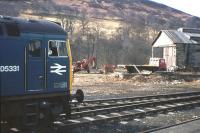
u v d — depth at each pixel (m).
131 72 49.84
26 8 149.75
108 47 91.69
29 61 13.08
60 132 14.04
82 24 124.00
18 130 13.30
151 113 18.73
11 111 12.55
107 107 19.58
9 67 12.41
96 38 100.50
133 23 148.00
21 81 12.79
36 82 13.32
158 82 41.28
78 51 87.56
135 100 23.61
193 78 44.50
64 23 120.62
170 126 15.85
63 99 14.58
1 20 12.50
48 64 13.77
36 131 13.34
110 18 187.12
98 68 62.03
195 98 25.59
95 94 28.19
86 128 14.91
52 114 13.96
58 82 14.18
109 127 15.27
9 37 12.45
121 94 28.59
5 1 147.75
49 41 13.82
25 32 12.97
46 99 13.83
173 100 23.16
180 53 69.44
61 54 14.34
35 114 13.25
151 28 146.12
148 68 51.62
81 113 16.77
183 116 18.69
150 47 97.56
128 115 17.23
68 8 185.50
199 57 71.31
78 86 34.38
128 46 97.44
